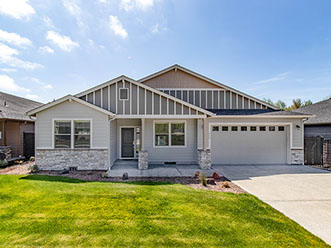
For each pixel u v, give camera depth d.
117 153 11.34
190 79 12.48
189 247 3.13
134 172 8.52
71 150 8.88
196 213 4.29
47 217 3.98
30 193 5.29
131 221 3.88
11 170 8.66
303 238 3.50
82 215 4.10
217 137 10.71
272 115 10.31
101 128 9.02
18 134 12.26
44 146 8.81
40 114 8.81
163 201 4.90
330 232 3.76
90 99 9.45
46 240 3.23
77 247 3.07
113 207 4.50
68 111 8.91
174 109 9.55
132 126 11.39
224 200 5.14
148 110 9.50
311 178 7.78
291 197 5.61
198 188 6.23
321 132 13.45
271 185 6.78
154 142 10.72
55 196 5.10
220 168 9.63
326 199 5.48
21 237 3.30
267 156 10.79
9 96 15.57
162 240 3.29
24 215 4.05
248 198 5.35
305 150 10.86
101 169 8.97
